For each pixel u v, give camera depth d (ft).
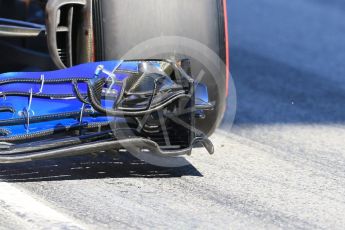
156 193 37.73
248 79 66.80
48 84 38.55
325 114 57.62
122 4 39.24
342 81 69.05
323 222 35.53
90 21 39.50
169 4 39.99
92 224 33.40
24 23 46.83
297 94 62.95
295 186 40.50
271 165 43.98
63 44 40.98
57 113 38.24
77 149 36.96
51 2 39.17
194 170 41.70
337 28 91.91
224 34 41.22
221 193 38.47
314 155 46.83
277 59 75.41
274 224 34.81
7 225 32.89
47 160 41.70
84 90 38.22
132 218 34.37
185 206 36.27
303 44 82.89
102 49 39.37
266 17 94.32
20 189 37.24
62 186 37.93
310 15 97.71
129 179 39.50
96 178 39.37
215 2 41.01
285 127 53.11
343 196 39.45
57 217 33.91
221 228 33.91
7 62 52.54
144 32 39.58
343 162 45.78
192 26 40.24
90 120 38.37
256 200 37.83
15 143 38.40
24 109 38.04
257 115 55.72
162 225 33.81
